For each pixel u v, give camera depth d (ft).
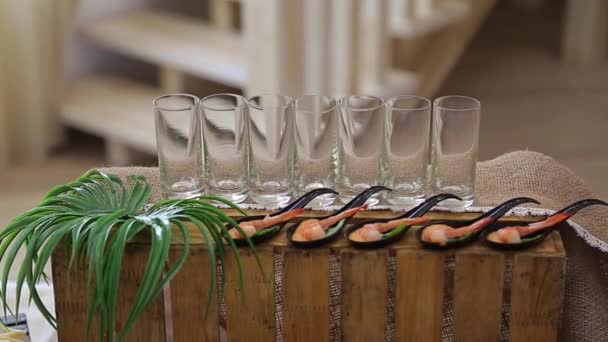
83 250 3.71
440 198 3.92
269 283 3.83
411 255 3.78
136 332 3.86
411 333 3.86
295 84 7.00
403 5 8.09
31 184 7.98
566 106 9.67
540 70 10.64
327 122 4.04
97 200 3.88
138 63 9.37
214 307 3.85
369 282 3.80
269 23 6.79
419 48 9.17
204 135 4.08
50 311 4.28
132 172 4.45
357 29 7.28
